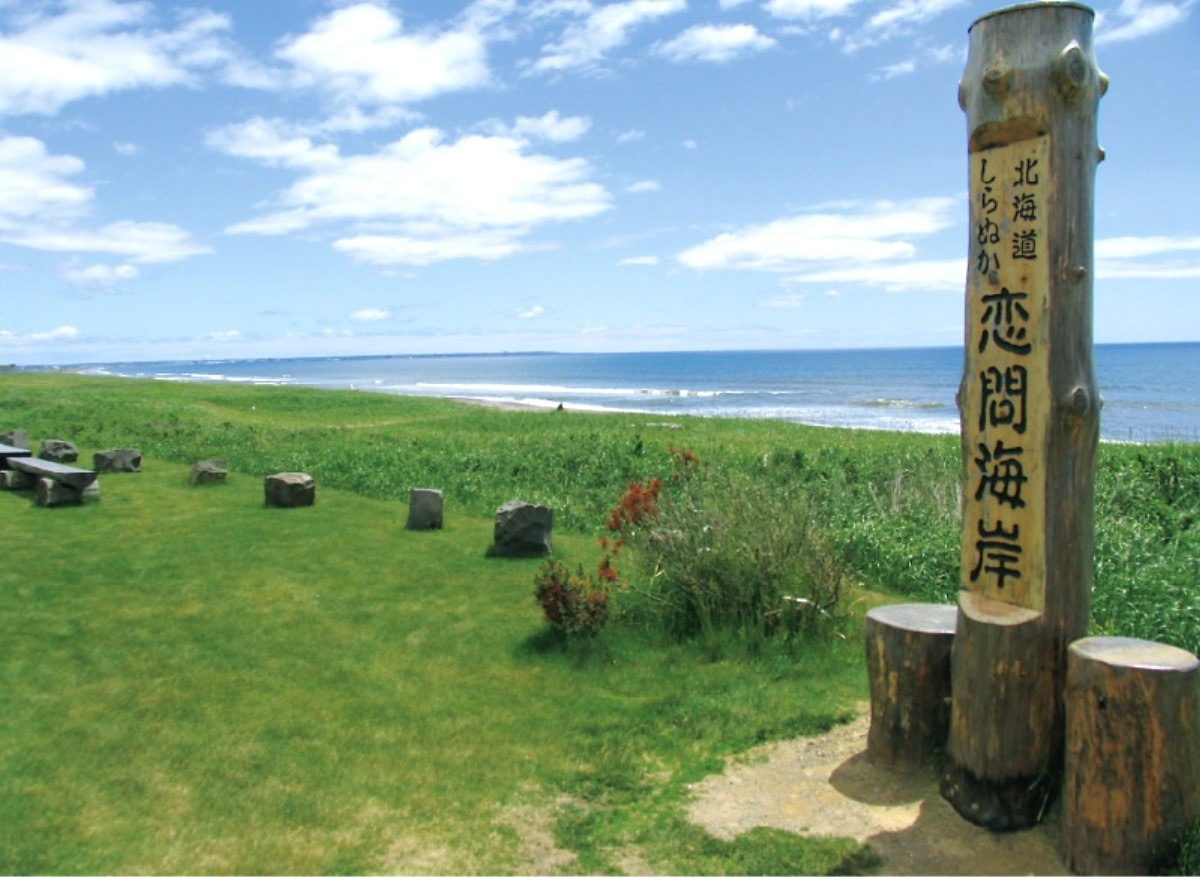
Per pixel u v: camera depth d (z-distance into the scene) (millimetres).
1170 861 3646
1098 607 7098
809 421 36688
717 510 7246
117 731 5250
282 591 8070
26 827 4211
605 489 13453
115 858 3986
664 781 4750
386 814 4398
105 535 10078
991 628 4074
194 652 6559
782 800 4512
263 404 36781
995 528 4203
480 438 21688
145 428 22062
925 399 54062
